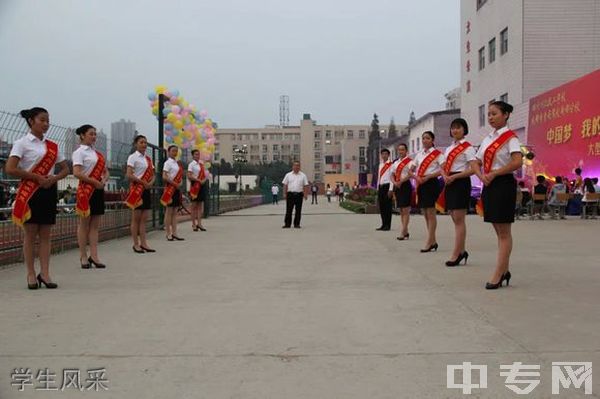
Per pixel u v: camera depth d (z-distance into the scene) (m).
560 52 22.83
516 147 5.62
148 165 9.04
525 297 5.34
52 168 6.01
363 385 3.16
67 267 7.45
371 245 9.77
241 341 3.99
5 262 7.61
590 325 4.34
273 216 20.19
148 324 4.46
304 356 3.66
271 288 5.89
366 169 83.25
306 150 108.75
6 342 3.99
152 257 8.39
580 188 17.44
